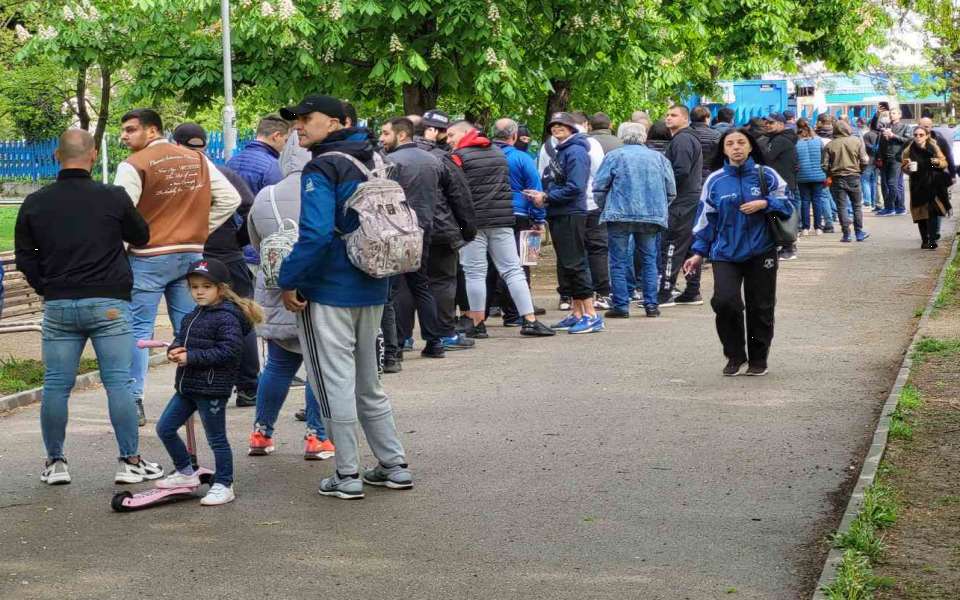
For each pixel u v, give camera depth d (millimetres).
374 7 14500
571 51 16562
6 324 10102
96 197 6438
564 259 11445
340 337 6039
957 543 4945
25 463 7016
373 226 5859
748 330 9102
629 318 12508
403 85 16234
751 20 23328
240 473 6668
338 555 5176
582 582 4758
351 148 6023
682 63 23125
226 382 5996
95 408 8672
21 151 36844
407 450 7062
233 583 4844
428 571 4938
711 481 6234
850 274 15375
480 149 11234
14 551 5312
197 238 8016
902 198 25031
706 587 4676
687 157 13258
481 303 11383
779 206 8695
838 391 8414
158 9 15609
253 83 16422
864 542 4852
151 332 7969
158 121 7961
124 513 5914
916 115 51375
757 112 26203
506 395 8594
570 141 11344
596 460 6711
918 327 10625
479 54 14875
